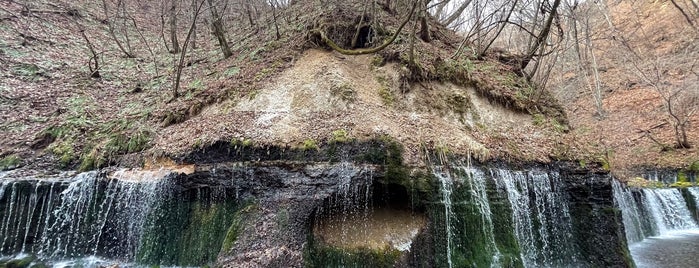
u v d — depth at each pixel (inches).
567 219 334.0
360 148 305.3
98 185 327.3
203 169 306.8
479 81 435.2
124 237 313.7
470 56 515.8
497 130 398.9
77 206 325.1
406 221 292.4
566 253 321.7
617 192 462.3
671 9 1100.5
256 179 296.7
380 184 288.8
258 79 422.9
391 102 385.7
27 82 532.1
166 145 342.6
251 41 614.9
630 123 843.4
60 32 716.7
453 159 322.0
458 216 293.9
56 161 369.4
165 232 305.6
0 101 472.7
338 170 289.4
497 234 301.1
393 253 269.3
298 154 310.7
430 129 359.3
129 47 691.4
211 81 468.8
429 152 319.6
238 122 357.1
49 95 508.4
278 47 497.7
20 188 325.7
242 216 280.5
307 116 359.9
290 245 262.5
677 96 813.9
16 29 654.5
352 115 351.3
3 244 316.8
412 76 406.6
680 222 519.2
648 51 1034.7
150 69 631.2
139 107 454.3
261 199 290.4
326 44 448.5
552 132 407.8
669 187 577.6
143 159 337.7
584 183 340.2
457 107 403.2
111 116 444.1
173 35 729.6
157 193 311.9
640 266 337.4
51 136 403.9
